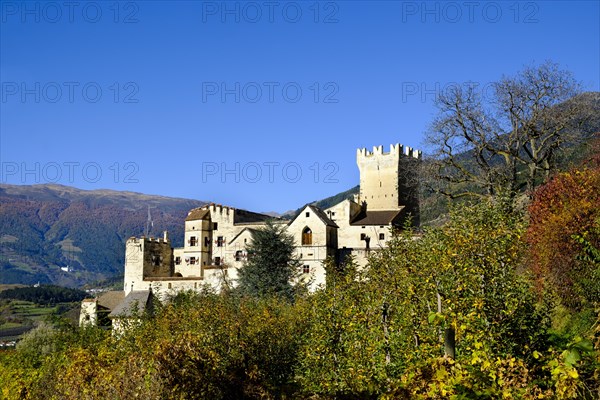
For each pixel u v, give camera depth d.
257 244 86.62
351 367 31.12
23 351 63.50
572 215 37.41
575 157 68.12
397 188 113.25
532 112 62.47
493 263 25.67
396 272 31.23
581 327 32.09
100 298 119.38
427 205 70.06
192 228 122.19
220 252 121.00
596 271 30.66
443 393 19.12
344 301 34.19
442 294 26.42
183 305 57.50
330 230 101.56
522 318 25.38
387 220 105.69
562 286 35.94
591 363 18.88
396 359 28.64
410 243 32.47
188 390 31.14
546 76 63.38
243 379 36.97
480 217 28.80
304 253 100.00
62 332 65.00
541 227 38.81
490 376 19.61
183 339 32.94
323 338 33.78
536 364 23.89
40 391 42.25
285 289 82.38
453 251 26.48
